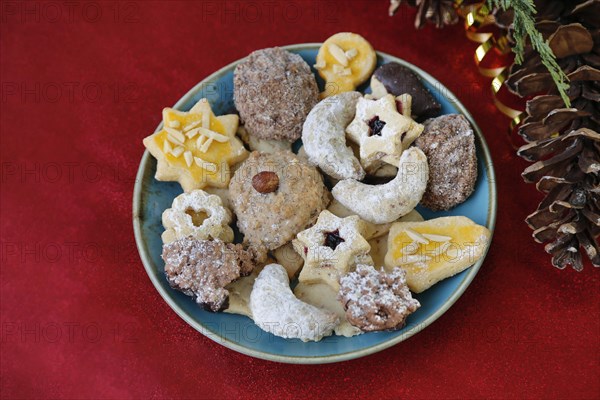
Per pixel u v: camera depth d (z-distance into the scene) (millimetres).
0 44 579
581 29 430
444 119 490
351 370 486
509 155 522
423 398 480
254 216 482
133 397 500
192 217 494
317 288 477
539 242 464
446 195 483
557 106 449
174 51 573
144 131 556
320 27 570
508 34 483
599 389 475
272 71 502
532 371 480
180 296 477
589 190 439
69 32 579
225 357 496
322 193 488
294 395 486
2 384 510
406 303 445
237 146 507
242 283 481
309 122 493
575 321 487
